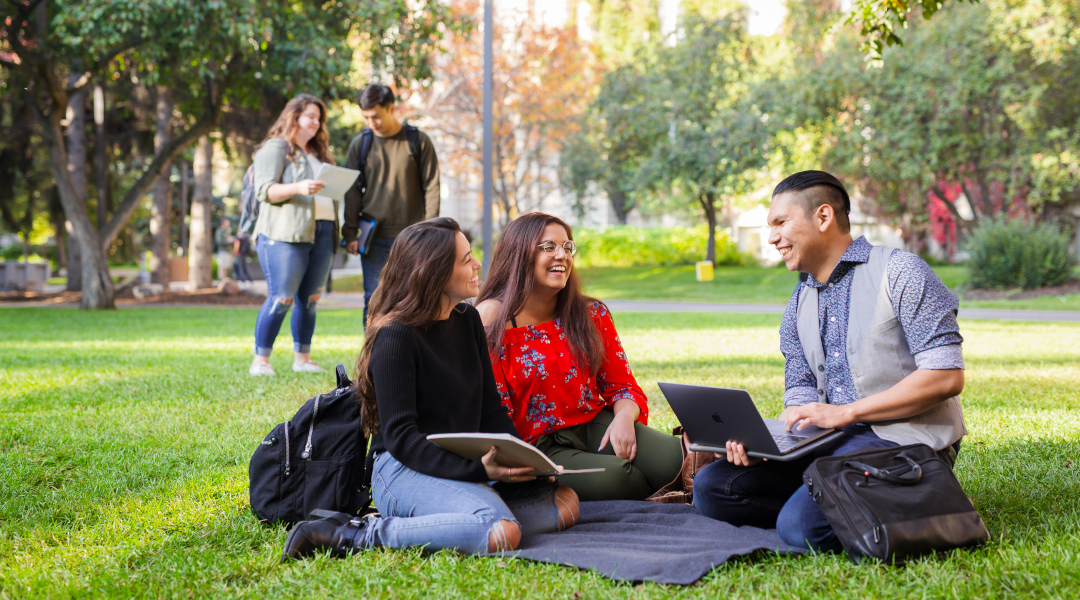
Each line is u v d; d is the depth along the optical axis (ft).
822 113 74.49
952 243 100.12
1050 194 70.03
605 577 7.41
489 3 32.07
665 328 37.76
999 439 13.47
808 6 75.05
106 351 26.68
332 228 21.15
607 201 119.34
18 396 17.72
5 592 7.27
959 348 8.22
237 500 10.18
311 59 41.04
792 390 9.45
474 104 83.30
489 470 8.23
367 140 21.02
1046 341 31.48
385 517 8.66
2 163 63.82
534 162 101.91
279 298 20.51
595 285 76.43
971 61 65.16
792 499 8.44
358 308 53.01
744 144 73.20
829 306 9.00
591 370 10.71
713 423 8.99
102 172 58.49
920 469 7.76
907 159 68.90
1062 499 9.71
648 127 77.05
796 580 7.19
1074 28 62.13
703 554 7.75
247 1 38.14
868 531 7.36
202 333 33.60
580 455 10.42
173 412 16.01
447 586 7.20
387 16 43.19
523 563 7.79
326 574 7.53
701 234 94.58
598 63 90.89
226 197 105.29
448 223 8.89
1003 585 6.84
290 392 18.29
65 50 44.93
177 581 7.44
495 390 9.65
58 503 10.08
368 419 8.92
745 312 50.01
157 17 37.78
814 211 8.88
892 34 17.12
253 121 58.03
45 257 140.46
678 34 81.61
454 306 9.14
